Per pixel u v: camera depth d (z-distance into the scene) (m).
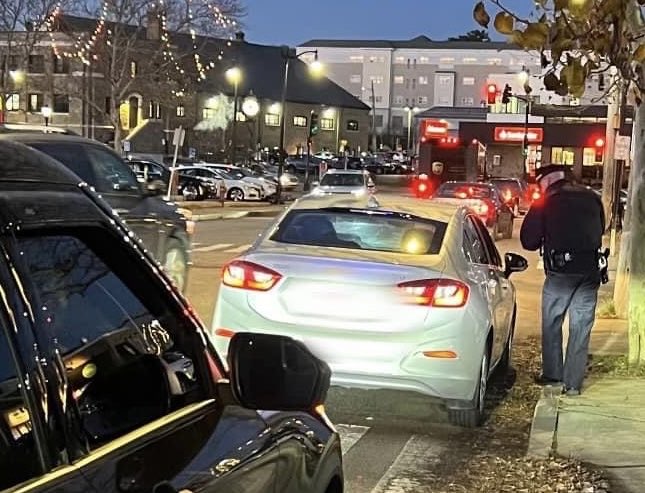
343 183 35.28
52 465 1.91
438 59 126.62
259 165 70.31
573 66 5.46
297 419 3.10
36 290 2.04
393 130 128.12
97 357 2.21
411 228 7.50
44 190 2.19
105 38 46.38
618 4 5.32
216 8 47.66
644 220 9.14
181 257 12.34
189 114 71.25
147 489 2.04
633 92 7.30
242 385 2.62
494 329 7.74
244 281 6.95
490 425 7.41
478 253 8.23
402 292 6.71
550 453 6.55
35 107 61.28
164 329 2.60
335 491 3.44
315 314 6.77
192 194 43.38
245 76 85.06
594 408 7.70
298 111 91.69
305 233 7.57
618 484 5.92
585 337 8.17
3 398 1.84
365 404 7.68
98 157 10.86
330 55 131.00
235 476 2.42
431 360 6.68
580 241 8.08
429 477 6.11
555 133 60.00
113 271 2.46
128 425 2.24
